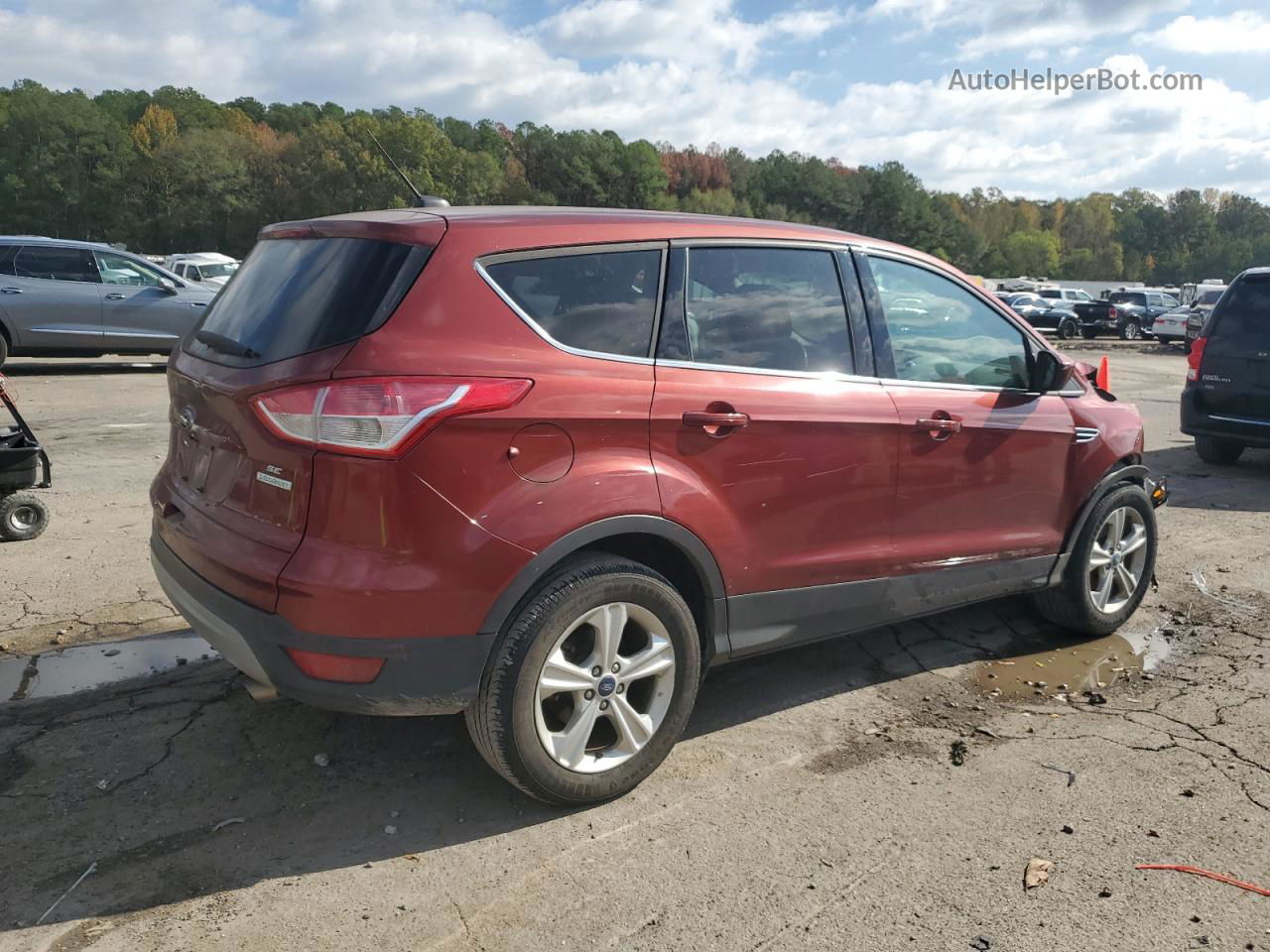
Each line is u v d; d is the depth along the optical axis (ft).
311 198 345.51
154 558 10.97
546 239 9.72
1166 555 19.75
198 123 457.27
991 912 8.49
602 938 8.12
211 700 12.36
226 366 9.55
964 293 13.48
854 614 12.02
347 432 8.43
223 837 9.48
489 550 8.85
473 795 10.32
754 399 10.62
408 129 338.54
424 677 8.82
